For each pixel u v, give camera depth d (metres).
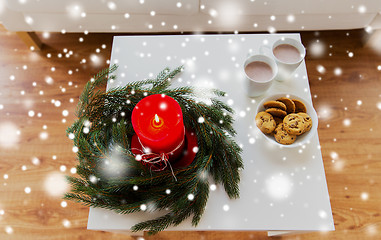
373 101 1.33
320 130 1.29
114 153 0.67
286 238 1.15
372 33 1.36
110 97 0.76
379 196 1.18
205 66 0.93
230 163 0.74
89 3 1.16
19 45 1.50
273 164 0.80
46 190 1.24
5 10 1.21
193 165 0.71
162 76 0.87
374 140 1.26
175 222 0.71
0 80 1.43
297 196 0.77
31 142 1.32
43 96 1.40
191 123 0.77
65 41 1.50
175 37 0.97
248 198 0.77
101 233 1.19
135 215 0.76
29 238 1.19
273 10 1.18
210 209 0.76
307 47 1.43
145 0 1.15
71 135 0.68
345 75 1.38
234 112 0.79
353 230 1.14
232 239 1.15
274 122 0.74
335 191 1.20
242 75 0.88
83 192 0.67
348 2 1.14
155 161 0.69
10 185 1.25
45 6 1.17
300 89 0.89
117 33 1.50
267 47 0.84
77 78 1.43
